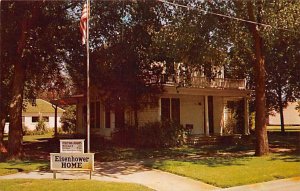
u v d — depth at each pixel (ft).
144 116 90.07
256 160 59.00
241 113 106.63
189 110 95.86
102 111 98.22
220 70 93.66
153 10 70.69
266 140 66.23
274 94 121.49
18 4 61.31
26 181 41.63
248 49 73.26
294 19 57.57
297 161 57.47
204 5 62.08
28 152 73.56
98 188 37.76
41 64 74.38
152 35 70.23
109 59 70.44
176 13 63.26
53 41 68.33
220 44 62.28
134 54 72.90
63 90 104.27
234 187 40.60
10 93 79.71
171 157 64.18
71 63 74.38
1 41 65.00
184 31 60.23
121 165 55.11
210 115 101.50
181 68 83.97
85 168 42.42
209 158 62.28
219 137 91.97
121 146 81.97
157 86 81.30
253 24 64.64
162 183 42.39
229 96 101.30
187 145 84.79
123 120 92.43
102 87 77.20
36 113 171.12
